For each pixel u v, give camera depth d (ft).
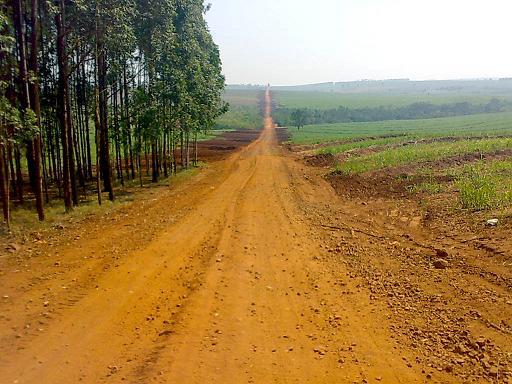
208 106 100.58
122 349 21.81
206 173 98.12
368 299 27.81
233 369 19.76
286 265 34.63
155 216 52.95
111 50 62.90
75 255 37.01
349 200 62.03
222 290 29.30
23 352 21.44
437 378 18.97
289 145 180.96
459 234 39.24
